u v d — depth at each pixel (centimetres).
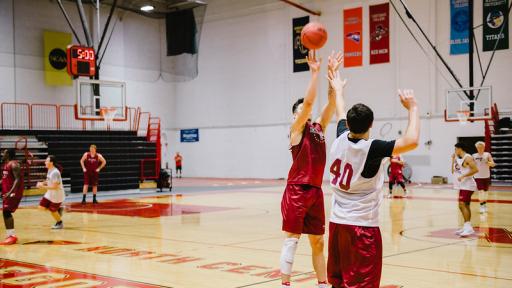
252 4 3200
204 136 3466
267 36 3148
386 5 2708
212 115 3422
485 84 2472
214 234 1038
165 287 599
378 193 379
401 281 620
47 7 2827
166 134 3528
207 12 3400
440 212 1377
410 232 1030
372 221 377
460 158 1002
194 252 837
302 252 821
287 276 487
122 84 2027
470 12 2306
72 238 1001
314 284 607
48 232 1086
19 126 2730
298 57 3017
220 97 3378
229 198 1880
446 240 933
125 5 3047
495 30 2441
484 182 1335
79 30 2958
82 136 2366
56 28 2861
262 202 1722
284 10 3067
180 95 3559
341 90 450
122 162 2314
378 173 376
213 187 2469
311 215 498
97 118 1966
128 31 3167
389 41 2706
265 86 3170
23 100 2742
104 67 3072
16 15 2716
